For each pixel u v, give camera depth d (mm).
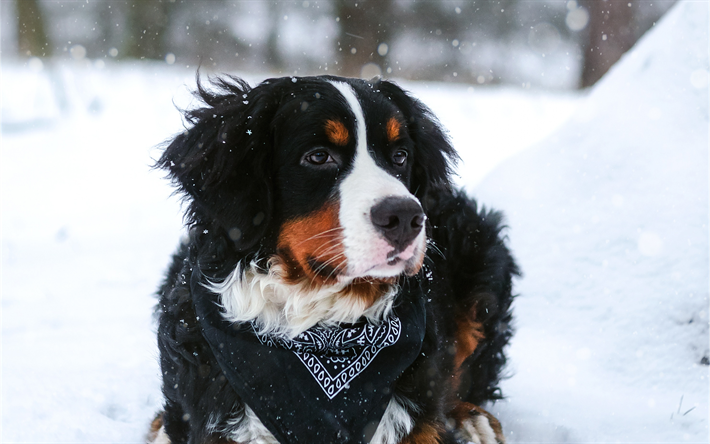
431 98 13297
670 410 3205
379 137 2602
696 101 4363
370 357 2617
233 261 2627
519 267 3994
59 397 3469
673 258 3857
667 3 16719
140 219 7715
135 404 3492
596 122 4770
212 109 2799
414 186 3021
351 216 2354
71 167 10102
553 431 3164
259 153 2572
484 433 3166
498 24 18516
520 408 3445
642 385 3508
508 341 3783
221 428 2605
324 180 2498
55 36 15977
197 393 2680
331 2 17984
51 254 6543
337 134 2502
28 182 9398
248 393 2545
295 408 2537
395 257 2352
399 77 17688
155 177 9594
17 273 5973
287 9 18016
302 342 2605
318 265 2457
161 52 17625
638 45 5102
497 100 13469
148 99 13875
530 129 10656
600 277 4043
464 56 18125
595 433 3055
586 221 4305
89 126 12289
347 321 2664
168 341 2824
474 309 3535
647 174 4277
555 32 18125
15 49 18094
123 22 17312
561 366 3705
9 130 12234
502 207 4676
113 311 4926
